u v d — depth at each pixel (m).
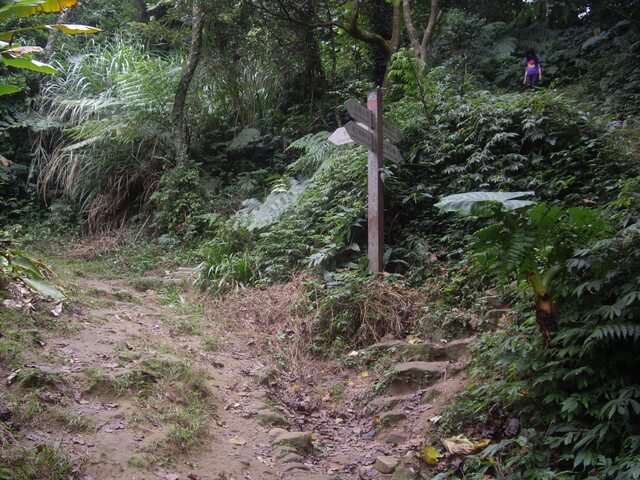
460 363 4.34
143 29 10.96
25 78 10.45
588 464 2.78
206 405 3.77
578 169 6.74
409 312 5.27
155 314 5.37
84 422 3.07
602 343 3.08
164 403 3.55
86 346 4.03
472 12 14.72
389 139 6.25
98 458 2.83
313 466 3.44
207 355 4.66
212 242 7.39
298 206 7.20
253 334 5.37
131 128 9.19
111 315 4.91
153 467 2.92
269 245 6.74
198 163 9.43
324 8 10.69
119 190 9.37
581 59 12.27
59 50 11.41
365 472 3.37
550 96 7.24
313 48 10.74
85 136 9.33
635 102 9.64
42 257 7.69
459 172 6.85
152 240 8.63
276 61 10.73
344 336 5.21
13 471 2.53
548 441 3.03
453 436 3.51
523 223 3.32
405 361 4.60
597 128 7.19
